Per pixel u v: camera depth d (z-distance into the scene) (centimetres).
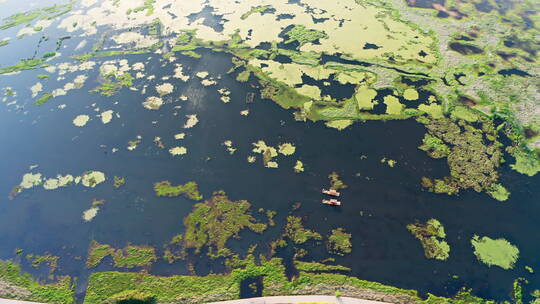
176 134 4500
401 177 3984
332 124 4531
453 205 3753
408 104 4747
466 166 4053
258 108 4759
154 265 3409
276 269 3338
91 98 5009
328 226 3625
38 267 3438
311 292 3170
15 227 3741
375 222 3644
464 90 4903
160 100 4919
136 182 4062
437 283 3234
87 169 4206
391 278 3269
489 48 5559
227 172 4094
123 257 3472
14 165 4278
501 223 3612
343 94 4884
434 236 3531
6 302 3184
